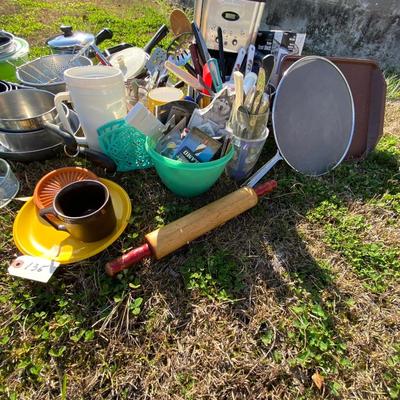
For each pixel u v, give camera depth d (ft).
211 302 3.07
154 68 4.88
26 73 4.69
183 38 4.77
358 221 3.89
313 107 4.21
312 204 4.08
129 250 3.34
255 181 4.13
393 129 5.78
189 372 2.66
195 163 3.13
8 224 3.51
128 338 2.81
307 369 2.73
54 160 4.24
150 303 3.02
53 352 2.66
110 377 2.59
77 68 3.47
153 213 3.74
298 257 3.52
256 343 2.85
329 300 3.20
